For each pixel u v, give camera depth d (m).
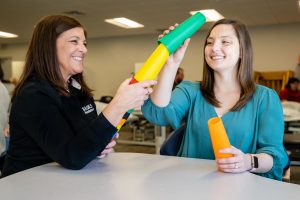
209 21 6.59
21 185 0.84
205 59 1.38
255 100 1.29
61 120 1.04
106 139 0.94
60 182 0.86
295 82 6.17
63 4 5.35
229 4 5.47
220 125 0.94
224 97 1.38
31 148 1.10
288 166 1.27
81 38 1.27
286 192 0.77
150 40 8.82
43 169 0.99
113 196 0.75
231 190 0.78
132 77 1.01
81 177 0.91
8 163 1.14
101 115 0.94
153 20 6.78
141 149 5.04
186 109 1.43
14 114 1.07
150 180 0.87
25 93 1.05
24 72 1.19
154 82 0.98
